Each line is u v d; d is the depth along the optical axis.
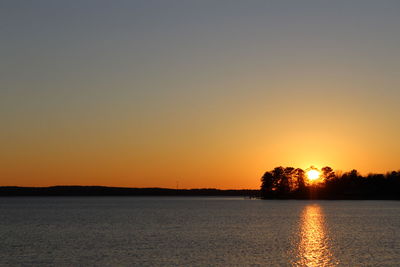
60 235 106.94
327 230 118.62
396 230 118.62
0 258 75.56
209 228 123.94
